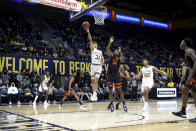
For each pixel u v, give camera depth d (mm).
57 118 4504
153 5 25703
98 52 6199
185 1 25312
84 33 20672
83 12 9430
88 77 13039
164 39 26688
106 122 3887
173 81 17641
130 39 23641
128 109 6715
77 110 6449
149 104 9242
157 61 20156
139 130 3068
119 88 5977
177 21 26562
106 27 23031
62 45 17500
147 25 25781
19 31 17016
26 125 3596
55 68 12805
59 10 20484
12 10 18750
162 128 3234
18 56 11898
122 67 7852
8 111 6230
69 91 7871
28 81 11305
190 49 3977
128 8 24500
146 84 6469
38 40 16125
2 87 10352
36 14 19828
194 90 4039
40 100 11141
